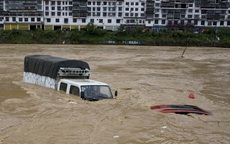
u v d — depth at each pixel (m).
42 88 19.53
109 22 100.75
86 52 59.28
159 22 102.81
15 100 17.44
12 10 95.69
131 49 70.38
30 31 84.31
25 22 97.00
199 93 24.50
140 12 101.19
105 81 27.81
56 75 18.38
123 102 17.62
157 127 13.79
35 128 12.98
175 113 16.28
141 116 15.30
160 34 88.56
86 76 19.12
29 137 11.94
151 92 23.39
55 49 64.25
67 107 15.88
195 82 30.14
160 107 17.27
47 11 97.88
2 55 48.66
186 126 14.18
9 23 96.38
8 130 12.70
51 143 11.34
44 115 14.77
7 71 31.45
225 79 32.91
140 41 84.69
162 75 33.91
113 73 33.59
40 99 17.39
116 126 13.58
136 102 18.27
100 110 15.61
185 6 102.75
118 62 44.69
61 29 93.56
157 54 60.03
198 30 102.25
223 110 18.69
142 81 28.94
